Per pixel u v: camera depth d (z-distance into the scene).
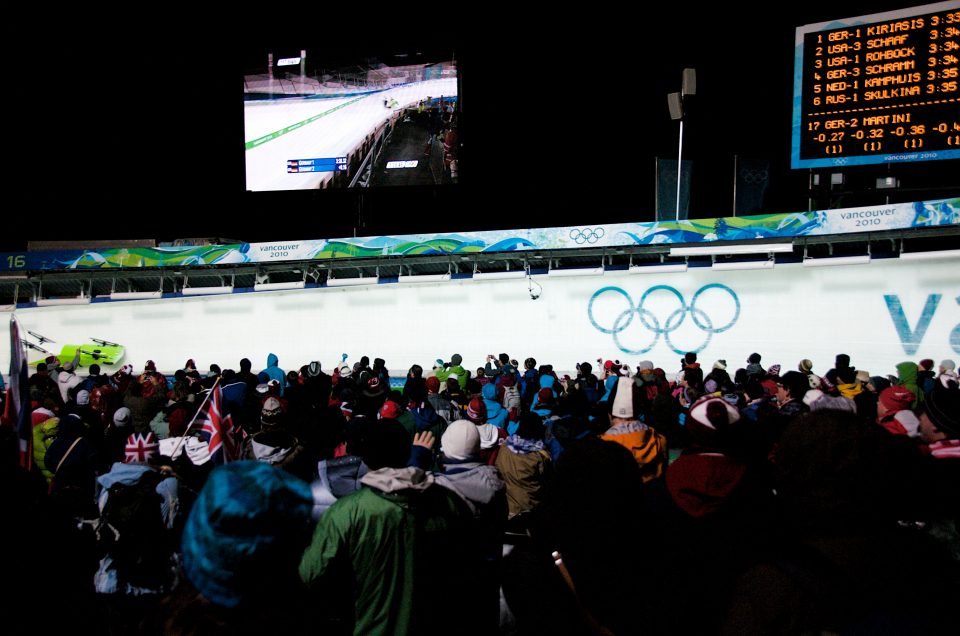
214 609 1.70
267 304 16.94
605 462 2.27
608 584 2.20
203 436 5.26
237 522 1.62
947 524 2.15
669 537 2.29
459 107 21.05
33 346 16.36
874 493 1.65
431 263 16.00
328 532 2.68
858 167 16.17
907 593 1.62
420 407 6.09
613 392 4.06
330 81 21.81
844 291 13.40
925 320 12.83
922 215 12.06
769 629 1.63
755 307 13.95
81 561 2.57
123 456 6.69
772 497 2.25
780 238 13.22
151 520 3.90
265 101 22.14
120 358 17.39
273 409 4.38
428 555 2.87
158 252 16.20
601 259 15.16
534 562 2.43
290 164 21.91
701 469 2.20
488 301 15.71
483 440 5.21
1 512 2.24
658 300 14.61
